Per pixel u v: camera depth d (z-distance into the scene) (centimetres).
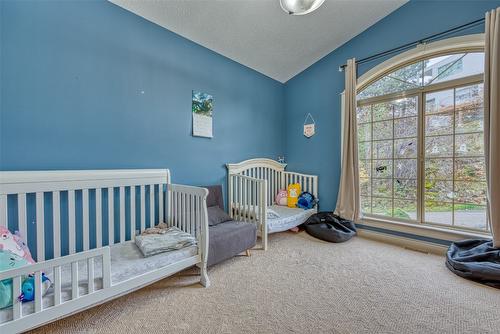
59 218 171
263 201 261
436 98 261
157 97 237
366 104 318
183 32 252
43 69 169
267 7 234
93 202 195
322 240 295
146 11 218
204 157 284
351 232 296
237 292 176
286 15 250
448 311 152
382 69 290
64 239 180
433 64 260
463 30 233
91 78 192
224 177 310
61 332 134
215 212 258
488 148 210
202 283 187
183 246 184
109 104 203
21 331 111
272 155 388
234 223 252
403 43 272
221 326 140
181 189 216
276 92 394
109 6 201
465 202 244
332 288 181
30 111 165
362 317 147
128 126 216
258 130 362
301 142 388
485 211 231
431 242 256
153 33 232
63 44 178
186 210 212
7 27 154
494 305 158
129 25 214
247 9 233
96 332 135
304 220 322
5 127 156
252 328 138
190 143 268
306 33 289
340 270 212
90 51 191
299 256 244
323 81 355
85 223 184
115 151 208
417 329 137
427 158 268
